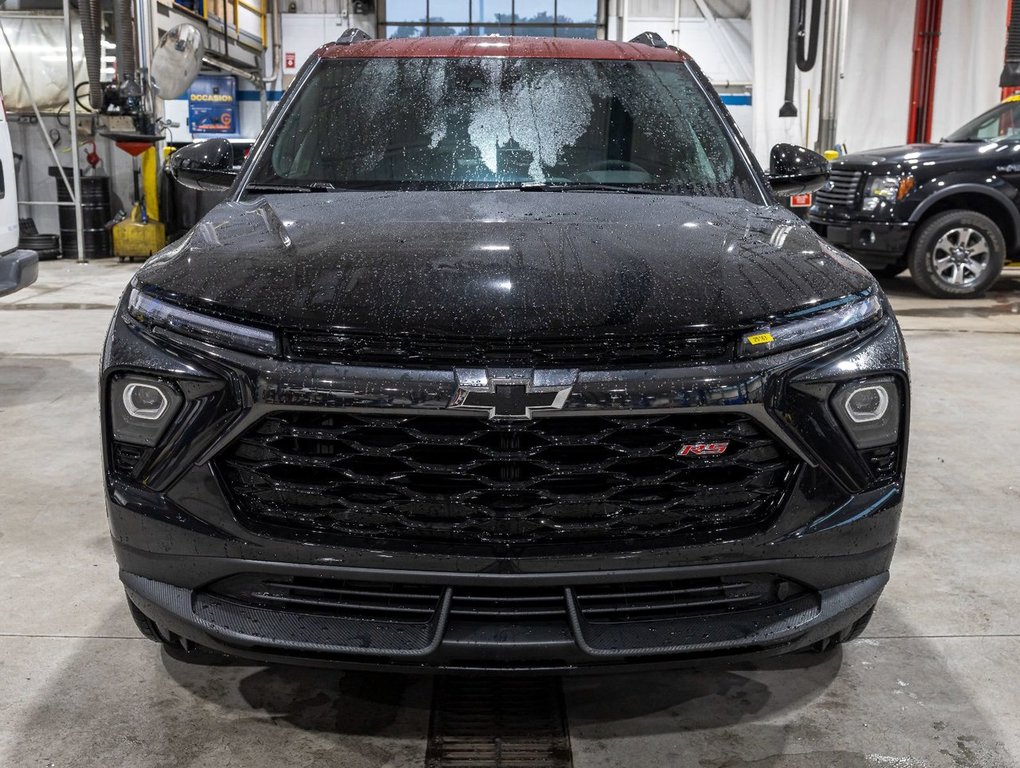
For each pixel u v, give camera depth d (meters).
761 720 2.07
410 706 2.11
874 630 2.47
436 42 2.97
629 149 2.62
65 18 9.74
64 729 2.01
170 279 1.85
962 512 3.29
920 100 14.24
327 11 16.12
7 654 2.31
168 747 1.96
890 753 1.96
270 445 1.73
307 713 2.08
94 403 4.60
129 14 9.73
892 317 1.94
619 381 1.66
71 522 3.14
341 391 1.66
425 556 1.71
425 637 1.74
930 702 2.14
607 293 1.75
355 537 1.73
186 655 2.29
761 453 1.76
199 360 1.72
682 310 1.73
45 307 7.26
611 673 1.78
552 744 1.97
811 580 1.83
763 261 1.91
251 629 1.77
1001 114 8.48
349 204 2.27
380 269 1.82
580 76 2.82
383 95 2.75
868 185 7.98
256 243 1.97
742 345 1.72
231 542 1.75
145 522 1.79
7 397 4.69
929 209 8.01
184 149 2.80
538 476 1.71
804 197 8.58
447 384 1.64
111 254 10.74
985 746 1.99
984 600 2.64
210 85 16.34
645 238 1.99
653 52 2.97
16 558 2.85
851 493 1.80
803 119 14.33
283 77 16.28
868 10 14.07
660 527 1.76
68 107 10.68
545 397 1.64
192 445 1.73
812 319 1.79
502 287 1.75
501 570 1.71
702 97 2.81
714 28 15.70
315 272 1.82
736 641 1.76
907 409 1.88
